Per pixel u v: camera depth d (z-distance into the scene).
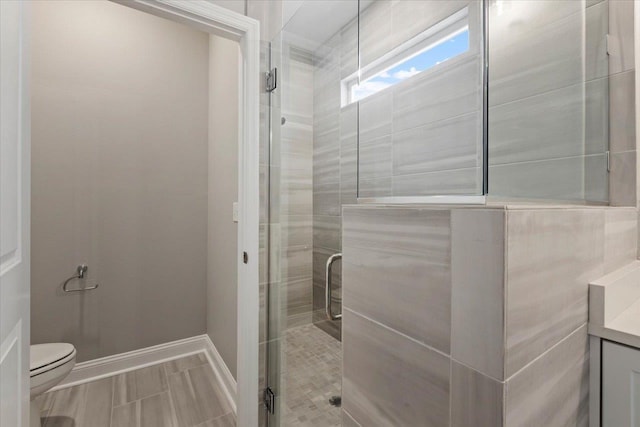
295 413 1.36
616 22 1.06
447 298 0.49
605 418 0.60
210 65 2.30
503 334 0.41
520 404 0.44
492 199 0.58
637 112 1.01
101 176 2.00
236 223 1.72
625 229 0.86
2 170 0.65
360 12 1.05
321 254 1.30
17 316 0.73
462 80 0.65
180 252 2.27
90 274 1.97
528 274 0.45
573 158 0.85
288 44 1.40
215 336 2.12
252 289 1.45
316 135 1.29
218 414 1.65
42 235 1.83
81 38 1.93
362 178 0.93
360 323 0.71
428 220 0.53
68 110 1.90
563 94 0.84
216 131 2.13
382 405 0.64
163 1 1.19
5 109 0.66
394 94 0.83
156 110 2.18
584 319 0.61
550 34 0.82
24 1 0.75
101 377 1.97
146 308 2.15
